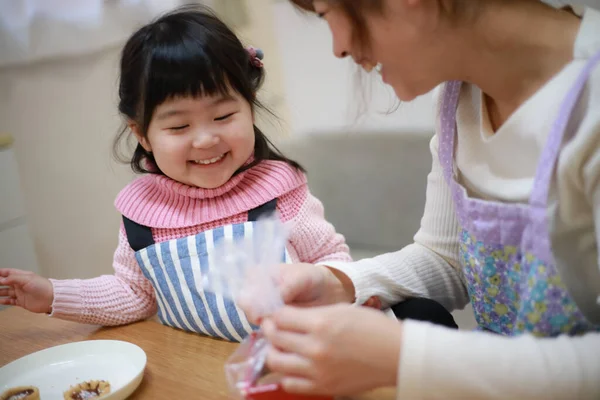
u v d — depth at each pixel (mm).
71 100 1733
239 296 581
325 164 1447
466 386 462
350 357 484
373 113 1304
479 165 681
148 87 891
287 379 507
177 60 874
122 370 735
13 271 918
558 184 540
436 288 850
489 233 649
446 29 586
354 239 1463
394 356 480
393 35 578
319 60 1381
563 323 556
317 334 493
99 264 1866
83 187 1809
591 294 576
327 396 522
